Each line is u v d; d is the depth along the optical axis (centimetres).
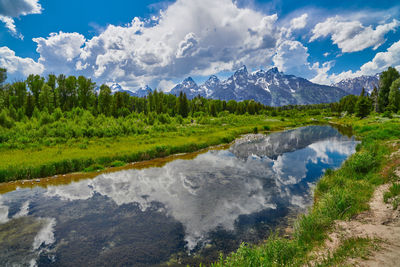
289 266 459
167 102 10906
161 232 771
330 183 1105
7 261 614
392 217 637
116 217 880
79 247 685
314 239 605
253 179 1352
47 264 605
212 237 737
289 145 2603
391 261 410
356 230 603
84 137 2762
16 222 837
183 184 1277
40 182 1327
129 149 2083
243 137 3453
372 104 7350
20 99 6481
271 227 789
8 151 1909
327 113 10912
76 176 1448
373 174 1101
